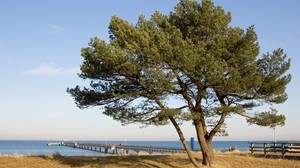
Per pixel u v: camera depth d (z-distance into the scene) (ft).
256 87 75.36
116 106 75.15
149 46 67.10
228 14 78.84
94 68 72.69
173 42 70.38
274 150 113.19
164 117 71.05
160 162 89.61
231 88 69.46
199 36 77.92
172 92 72.74
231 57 73.72
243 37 75.20
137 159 92.68
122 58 66.95
